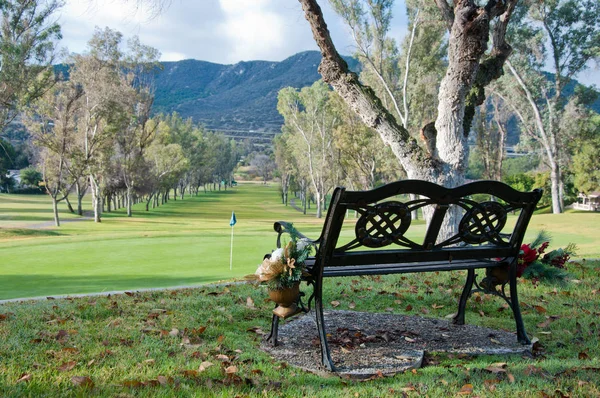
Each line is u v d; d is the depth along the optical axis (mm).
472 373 3486
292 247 3770
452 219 9773
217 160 133875
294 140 60844
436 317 5324
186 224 43062
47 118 43719
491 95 46969
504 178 63250
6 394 2844
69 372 3293
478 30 8961
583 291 6551
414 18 27000
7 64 29172
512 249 4496
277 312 3904
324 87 53875
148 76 51875
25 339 4047
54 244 15445
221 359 3699
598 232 20734
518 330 4410
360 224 3770
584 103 41094
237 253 13305
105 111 42781
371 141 45031
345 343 4254
